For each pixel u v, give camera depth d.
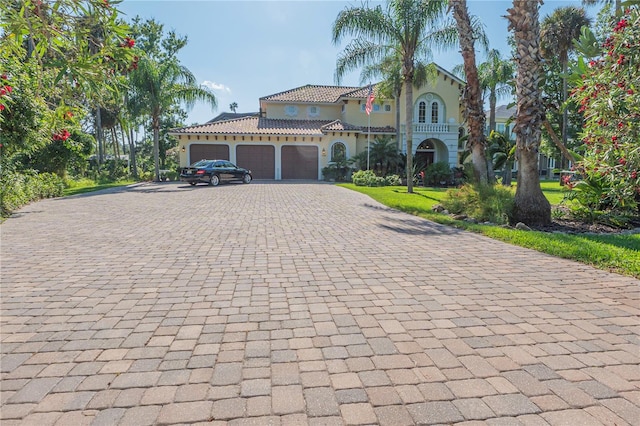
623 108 7.41
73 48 2.72
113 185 23.67
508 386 2.70
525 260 6.12
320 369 2.92
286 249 6.85
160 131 39.53
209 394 2.61
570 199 10.82
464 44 13.05
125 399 2.55
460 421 2.34
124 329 3.60
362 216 10.89
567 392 2.63
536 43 9.41
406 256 6.37
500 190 11.13
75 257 6.23
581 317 3.89
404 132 30.61
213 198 15.64
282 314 3.96
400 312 4.01
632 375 2.84
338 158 29.16
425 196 16.58
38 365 2.96
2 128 10.80
